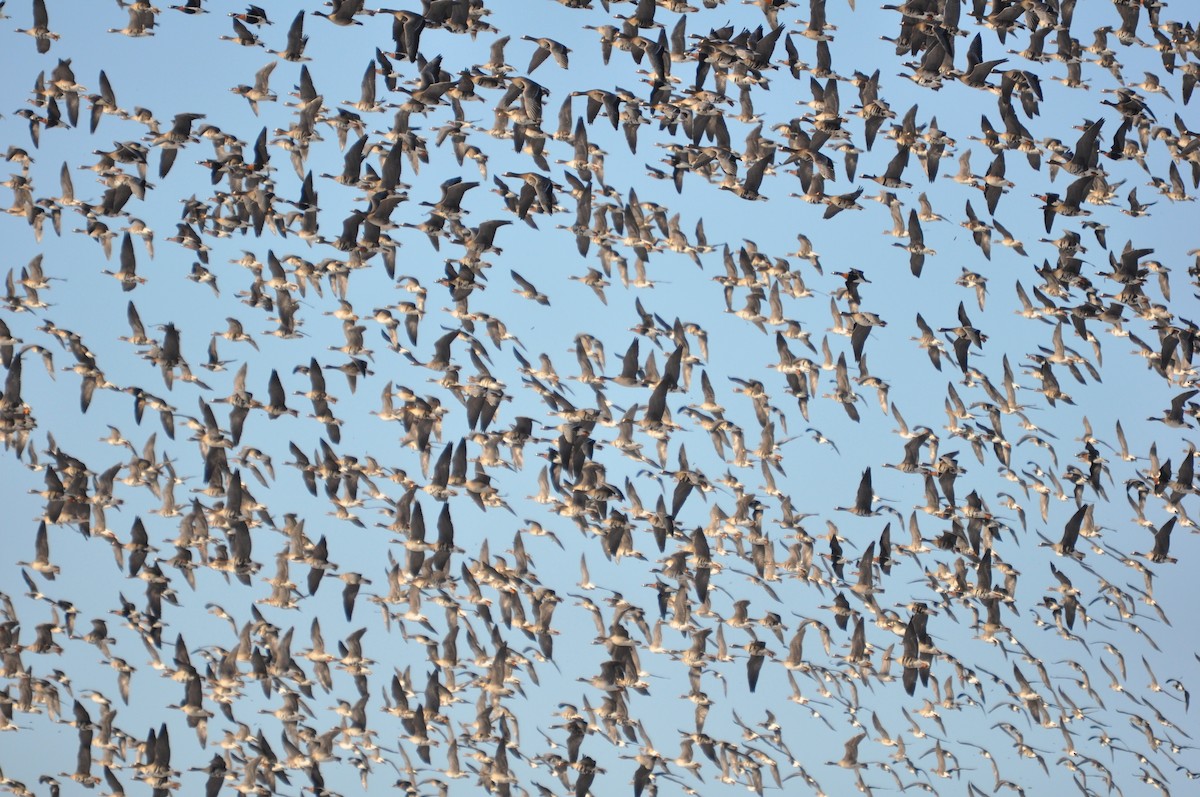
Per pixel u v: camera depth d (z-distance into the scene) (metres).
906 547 85.25
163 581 83.62
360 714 85.38
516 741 84.94
